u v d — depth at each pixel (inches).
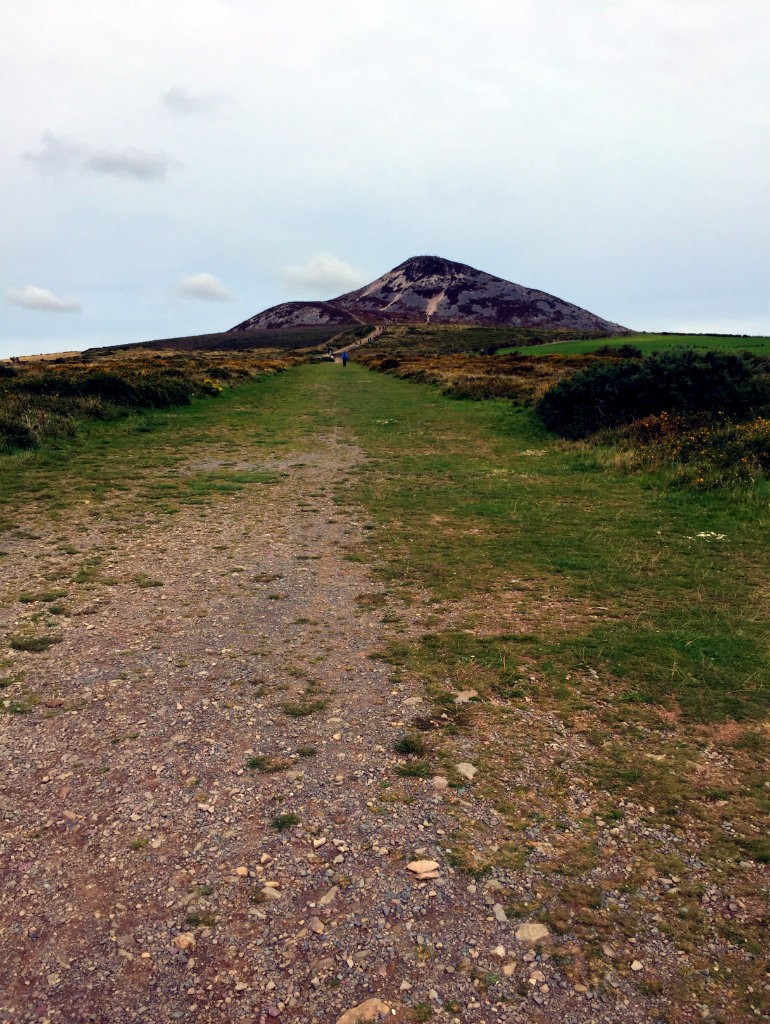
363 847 126.6
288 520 386.0
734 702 181.3
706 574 292.7
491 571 297.7
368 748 159.0
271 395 1090.1
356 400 1037.8
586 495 451.5
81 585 270.8
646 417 634.8
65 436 608.4
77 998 95.7
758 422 544.4
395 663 203.8
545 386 967.0
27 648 209.9
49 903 112.7
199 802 139.1
